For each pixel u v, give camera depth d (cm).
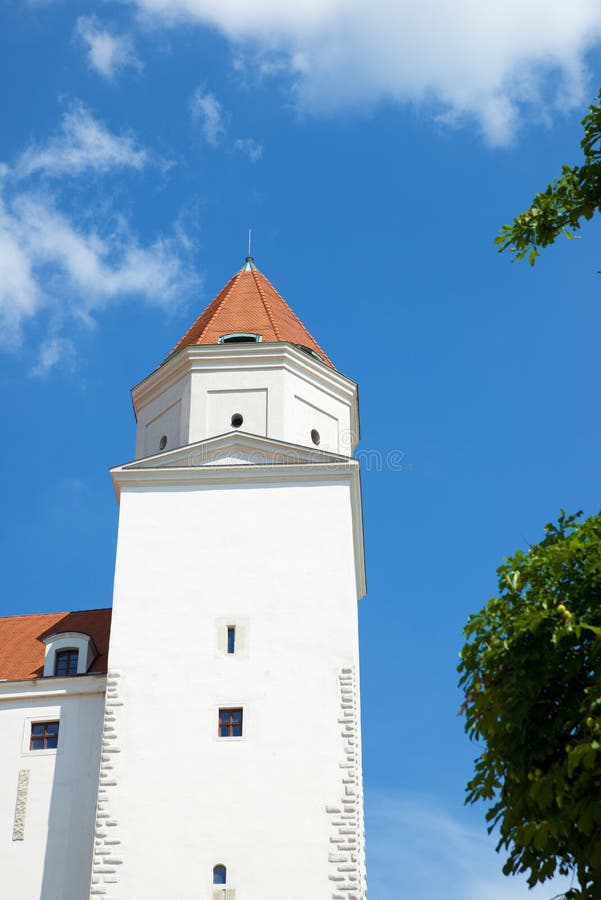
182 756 3234
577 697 1845
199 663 3369
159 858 3105
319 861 3080
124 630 3422
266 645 3384
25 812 3344
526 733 1859
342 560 3500
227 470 3641
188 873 3083
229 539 3550
